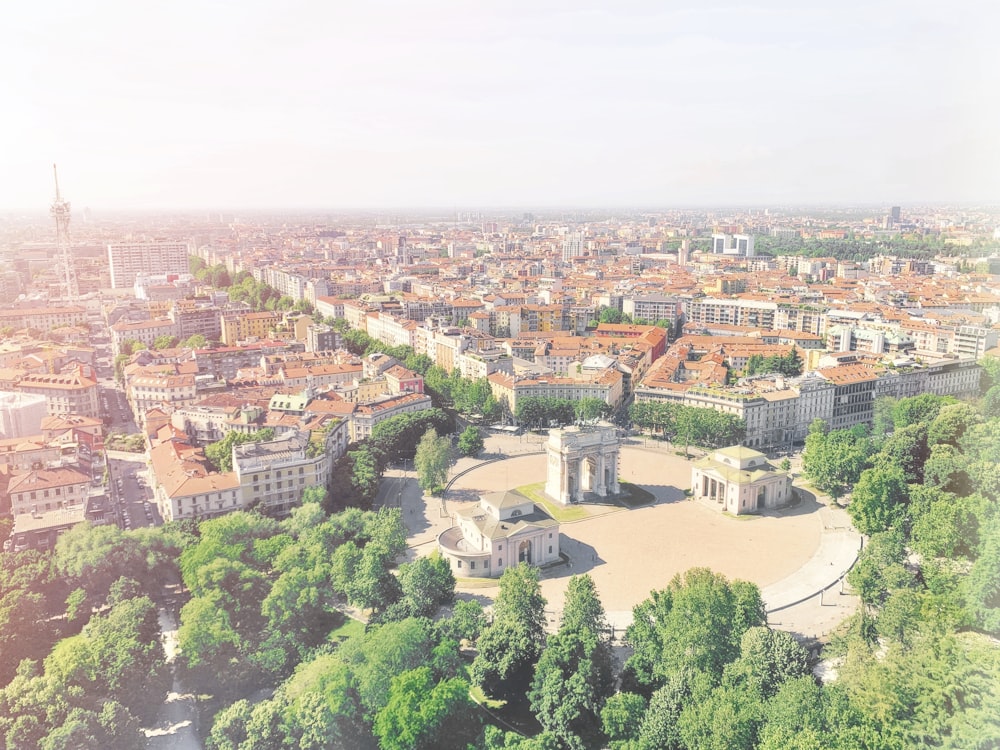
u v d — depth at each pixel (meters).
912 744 184.62
